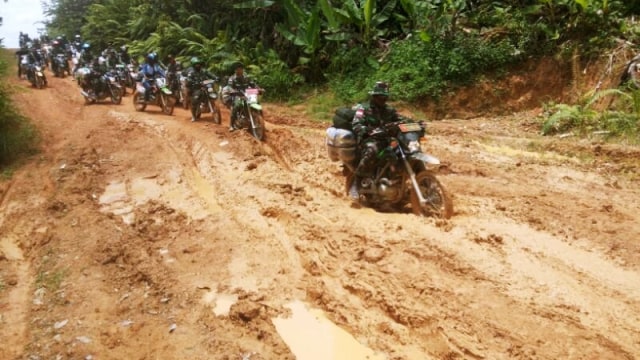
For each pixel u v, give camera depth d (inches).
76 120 536.7
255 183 302.2
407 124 231.0
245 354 146.2
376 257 189.8
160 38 829.2
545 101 479.5
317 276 187.3
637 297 155.7
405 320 152.3
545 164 314.8
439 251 188.9
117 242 230.7
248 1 679.1
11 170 358.9
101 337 161.3
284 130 414.9
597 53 461.1
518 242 197.0
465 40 526.9
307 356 144.1
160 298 183.5
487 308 151.7
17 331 169.2
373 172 243.1
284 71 641.6
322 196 273.7
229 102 440.1
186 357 148.1
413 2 564.4
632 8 500.4
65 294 190.1
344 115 250.5
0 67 470.0
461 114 502.9
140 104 586.9
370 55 601.9
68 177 335.0
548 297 156.6
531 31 503.8
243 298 176.1
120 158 378.6
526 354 130.3
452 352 135.9
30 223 268.8
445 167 310.5
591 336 135.9
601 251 188.4
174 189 311.4
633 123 366.6
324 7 572.1
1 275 214.4
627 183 277.0
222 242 223.3
